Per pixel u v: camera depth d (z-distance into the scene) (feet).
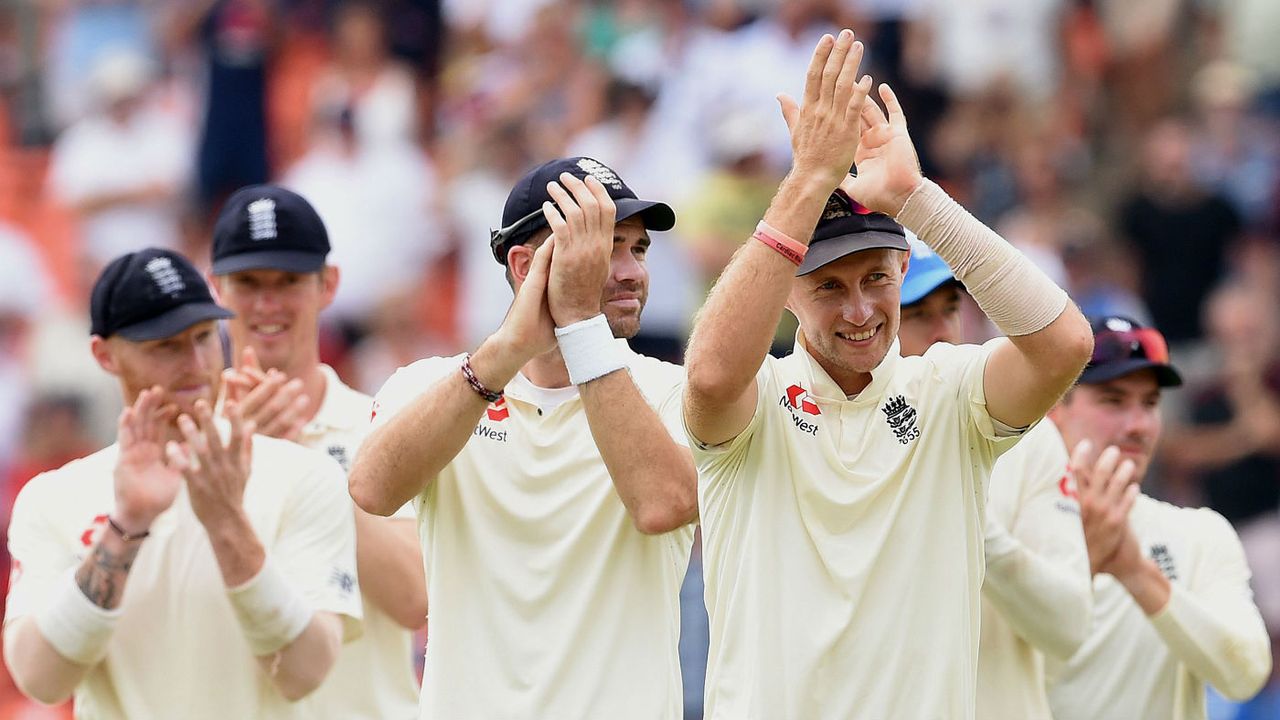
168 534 56.44
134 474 54.54
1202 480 126.52
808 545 47.14
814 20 142.31
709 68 138.72
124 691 55.88
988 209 146.72
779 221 44.93
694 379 45.42
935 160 148.15
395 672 62.80
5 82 151.43
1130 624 63.77
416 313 136.46
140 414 54.90
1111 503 58.65
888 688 46.37
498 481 52.90
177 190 143.64
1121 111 154.61
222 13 143.33
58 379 135.03
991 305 45.34
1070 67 155.63
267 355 67.62
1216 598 64.75
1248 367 131.95
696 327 46.50
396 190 138.51
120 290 59.00
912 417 47.78
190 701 55.83
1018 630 56.65
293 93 143.84
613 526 52.31
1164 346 64.85
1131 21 160.56
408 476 50.62
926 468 47.47
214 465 53.78
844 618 46.50
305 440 67.00
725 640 47.67
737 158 127.75
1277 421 127.54
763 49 139.03
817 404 47.93
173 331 58.54
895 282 47.57
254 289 67.51
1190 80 155.84
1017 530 57.93
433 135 143.13
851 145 44.93
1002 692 57.88
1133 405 64.75
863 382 48.47
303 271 67.26
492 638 52.29
